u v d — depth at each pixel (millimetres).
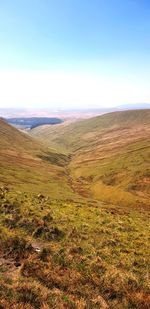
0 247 22094
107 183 159125
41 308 14820
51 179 158375
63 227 30219
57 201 50406
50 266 20203
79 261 21844
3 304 14383
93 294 17656
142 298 18016
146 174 160250
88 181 172500
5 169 151875
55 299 15711
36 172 169125
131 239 30891
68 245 25453
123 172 172500
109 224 36188
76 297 16750
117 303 17516
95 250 25172
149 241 31453
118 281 19594
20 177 139875
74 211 41188
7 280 16969
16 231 26672
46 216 32906
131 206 119062
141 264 23891
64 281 18359
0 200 37531
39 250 22844
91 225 33750
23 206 36531
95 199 125625
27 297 15305
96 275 20141
